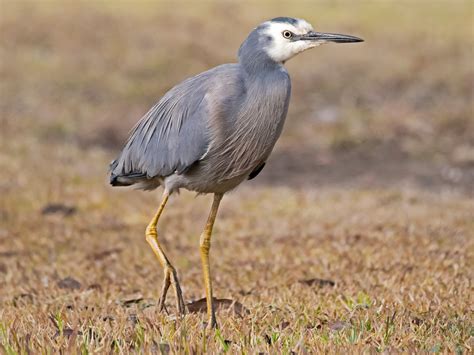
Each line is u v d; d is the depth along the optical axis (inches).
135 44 1102.4
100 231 515.8
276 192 630.5
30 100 905.5
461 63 1048.8
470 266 412.8
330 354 250.2
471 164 745.6
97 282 401.1
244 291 373.4
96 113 882.8
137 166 329.4
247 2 1302.9
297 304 330.6
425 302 329.4
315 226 518.6
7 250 476.1
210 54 1077.1
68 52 1067.9
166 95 323.0
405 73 1014.4
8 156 681.0
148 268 429.1
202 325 288.8
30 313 323.0
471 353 255.9
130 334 273.4
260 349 257.8
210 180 314.5
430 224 510.9
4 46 1071.6
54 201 576.4
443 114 871.1
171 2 1296.8
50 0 1270.9
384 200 599.5
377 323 291.6
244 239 491.5
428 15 1247.5
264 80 304.7
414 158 770.2
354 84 986.7
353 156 780.6
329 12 1249.4
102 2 1283.2
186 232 514.0
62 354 247.3
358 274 395.5
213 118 303.3
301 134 834.8
